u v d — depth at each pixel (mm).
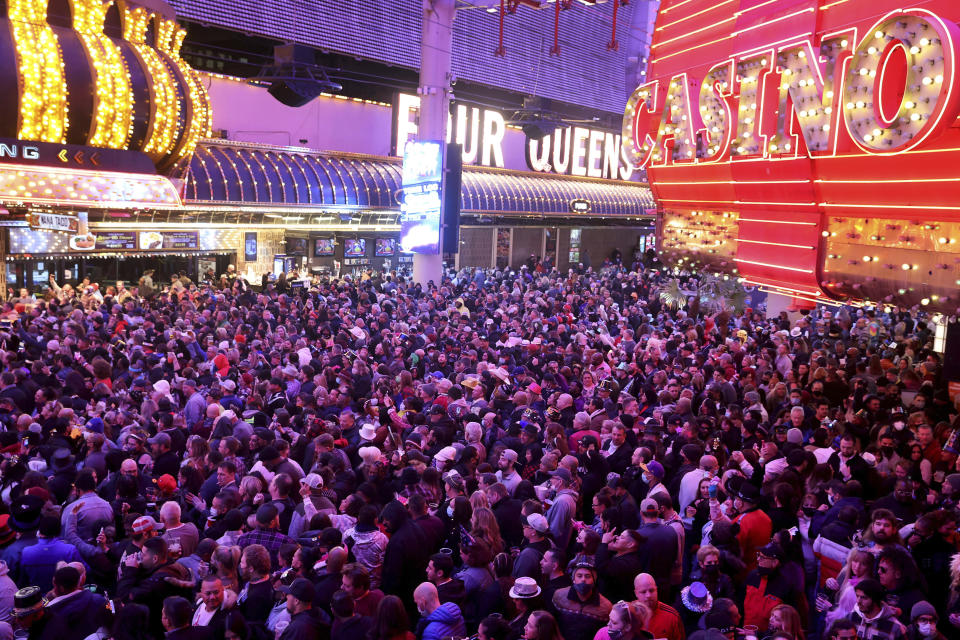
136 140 23297
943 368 12883
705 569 6188
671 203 17250
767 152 12469
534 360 14242
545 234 50594
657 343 14586
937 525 6875
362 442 9359
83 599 5594
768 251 13523
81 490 7242
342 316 18781
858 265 11469
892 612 5469
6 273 22828
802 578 6141
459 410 10781
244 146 31734
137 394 11281
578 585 5590
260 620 5773
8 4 20438
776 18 12102
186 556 6734
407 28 42438
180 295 20875
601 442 10148
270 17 35094
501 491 7539
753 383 13180
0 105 20172
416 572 6633
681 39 15547
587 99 56156
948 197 9531
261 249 32094
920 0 9258
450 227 30953
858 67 9758
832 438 10180
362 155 36438
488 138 47625
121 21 23328
